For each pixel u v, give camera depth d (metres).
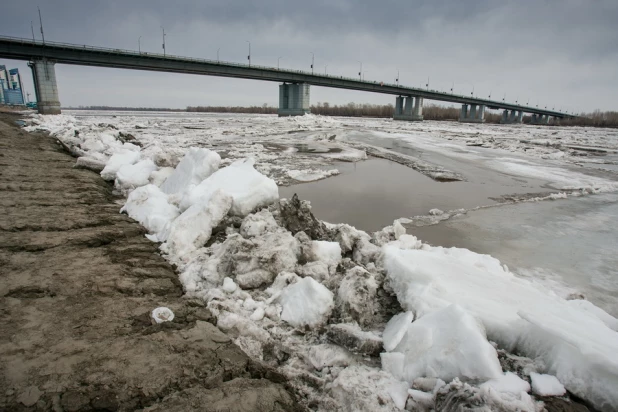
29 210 6.76
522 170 17.53
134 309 3.69
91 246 5.35
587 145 34.44
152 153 11.57
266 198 6.99
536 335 3.08
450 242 7.17
